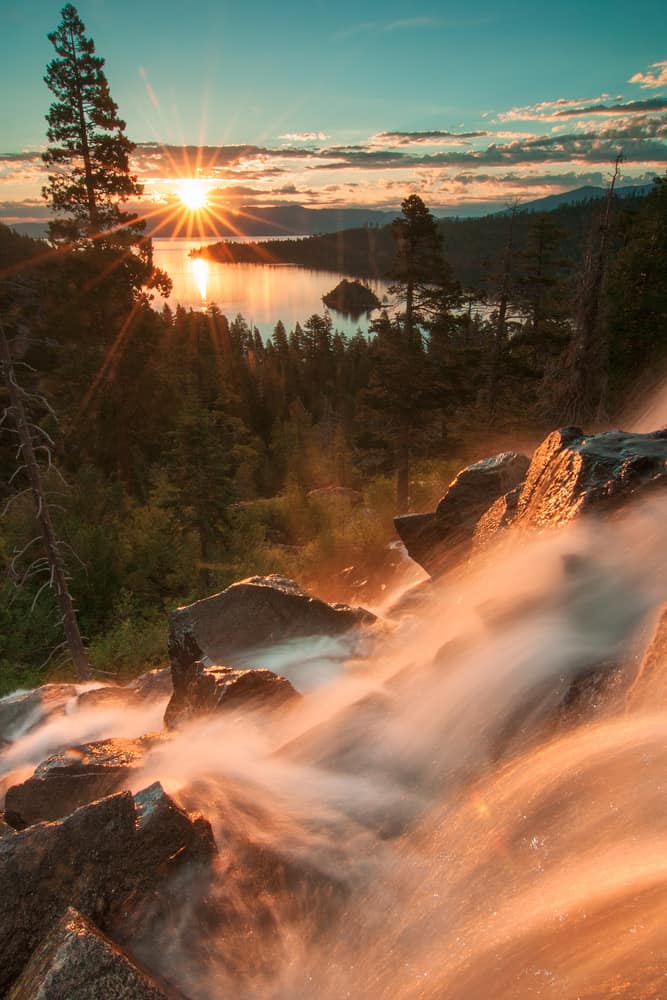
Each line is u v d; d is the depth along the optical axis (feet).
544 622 17.65
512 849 11.47
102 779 17.43
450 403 89.25
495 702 16.14
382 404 86.99
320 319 448.65
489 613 19.35
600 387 80.79
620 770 11.23
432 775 15.31
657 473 19.69
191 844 13.41
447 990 9.36
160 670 34.09
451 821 13.19
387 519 79.41
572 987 8.00
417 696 18.53
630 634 15.66
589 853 10.32
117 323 110.93
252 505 102.12
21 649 64.75
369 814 14.60
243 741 19.30
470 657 18.31
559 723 14.10
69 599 51.34
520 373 100.68
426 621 26.89
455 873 11.69
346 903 12.05
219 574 76.13
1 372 46.03
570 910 9.32
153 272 109.40
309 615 28.19
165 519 83.66
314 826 14.49
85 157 103.55
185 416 77.66
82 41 98.48
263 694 21.49
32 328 107.86
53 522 78.33
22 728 30.76
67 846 12.51
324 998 10.39
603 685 14.07
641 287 100.32
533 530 22.07
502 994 8.67
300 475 191.83
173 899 12.48
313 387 409.28
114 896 12.42
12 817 17.22
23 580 51.55
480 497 33.01
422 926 10.98
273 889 12.67
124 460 112.37
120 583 77.36
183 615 28.09
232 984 10.81
